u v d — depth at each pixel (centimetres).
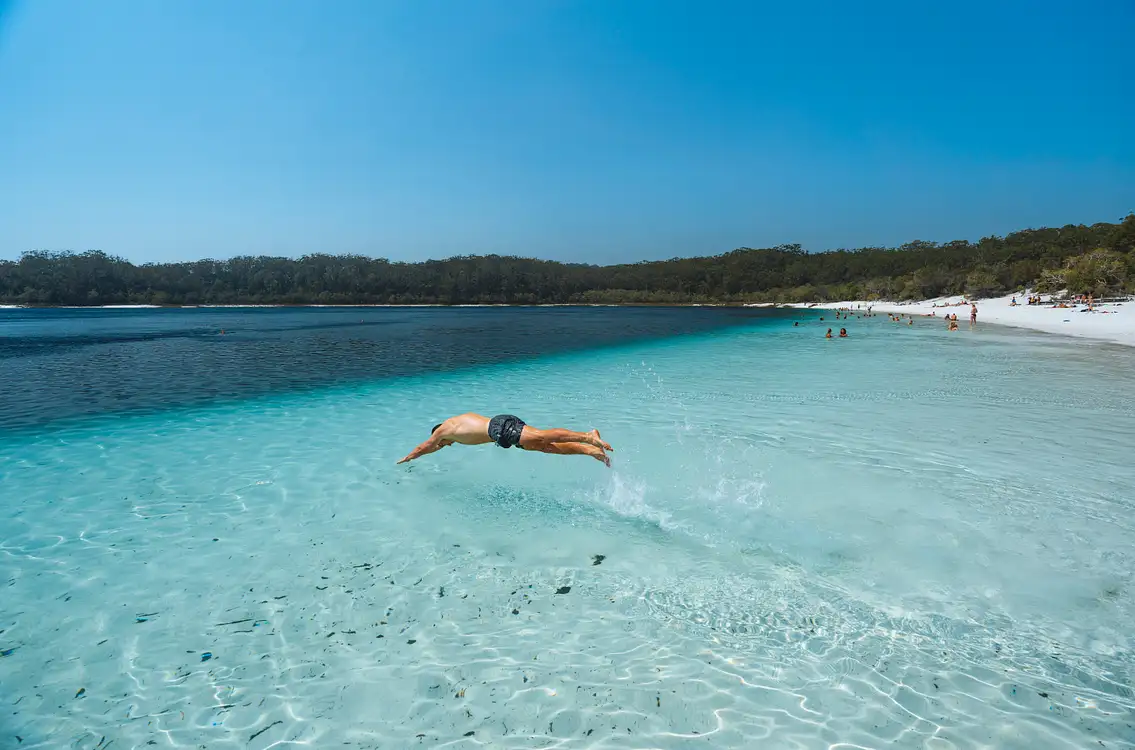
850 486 572
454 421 510
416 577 397
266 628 338
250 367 1675
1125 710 264
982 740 247
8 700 277
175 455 714
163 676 296
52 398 1138
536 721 263
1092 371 1422
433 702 277
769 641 321
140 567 414
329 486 591
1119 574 387
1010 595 363
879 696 276
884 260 10294
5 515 513
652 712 268
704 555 425
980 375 1375
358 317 5909
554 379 1395
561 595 372
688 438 780
